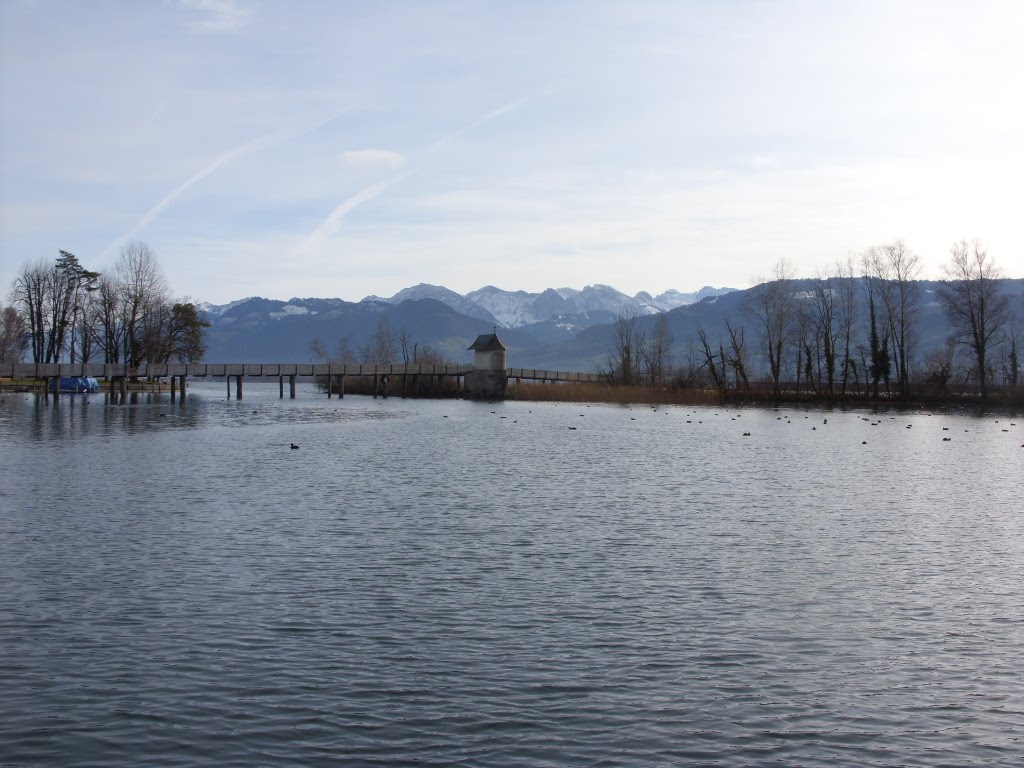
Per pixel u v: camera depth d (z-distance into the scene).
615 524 28.75
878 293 122.50
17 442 52.53
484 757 12.73
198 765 12.45
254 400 116.31
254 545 24.78
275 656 16.23
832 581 21.91
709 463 47.31
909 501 34.94
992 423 81.12
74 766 12.39
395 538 25.97
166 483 36.41
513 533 26.97
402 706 14.25
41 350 130.12
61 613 18.45
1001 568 23.50
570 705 14.39
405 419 81.25
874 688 15.29
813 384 117.12
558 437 62.81
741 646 17.11
